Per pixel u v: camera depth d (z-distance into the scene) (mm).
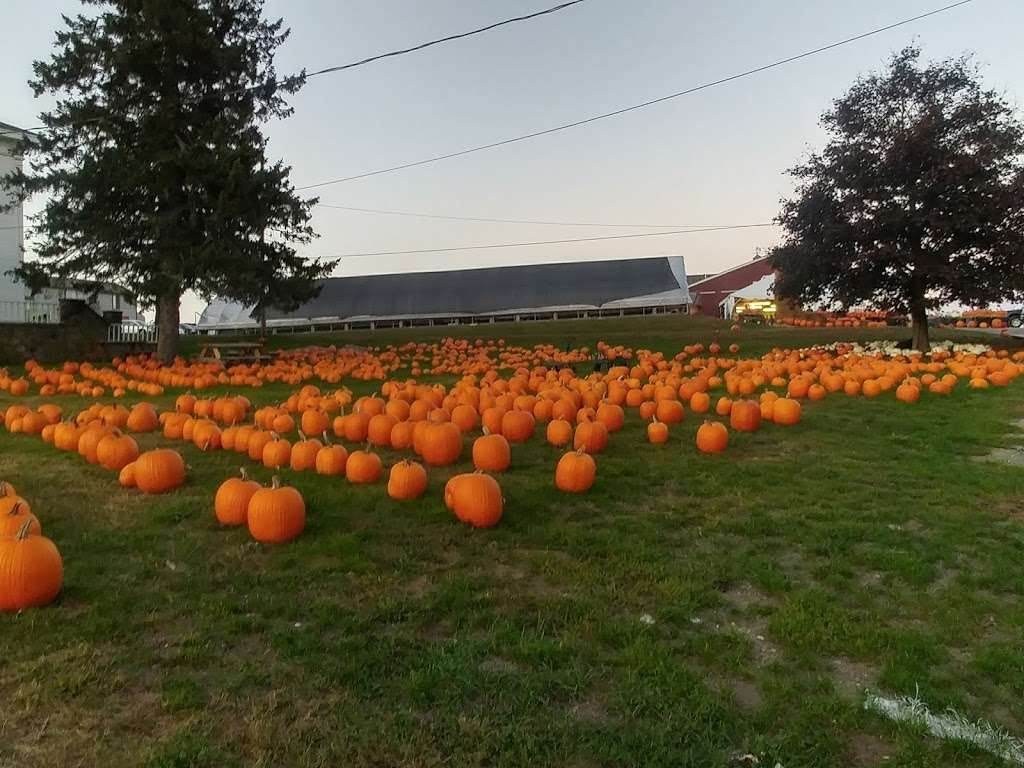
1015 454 7797
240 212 19750
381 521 5492
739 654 3461
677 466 7277
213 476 7012
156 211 19562
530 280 47594
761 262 58438
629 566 4551
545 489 6383
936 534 5133
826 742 2787
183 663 3396
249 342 24719
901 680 3203
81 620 3822
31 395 14344
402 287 48594
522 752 2713
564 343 26922
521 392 11922
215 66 20188
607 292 45281
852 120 18875
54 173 19406
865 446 8219
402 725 2883
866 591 4188
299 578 4418
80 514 5773
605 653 3490
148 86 19828
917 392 11664
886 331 26297
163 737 2814
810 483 6562
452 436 7480
